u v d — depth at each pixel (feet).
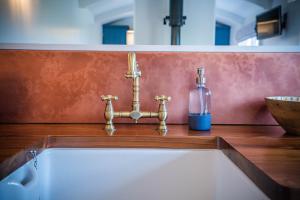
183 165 2.07
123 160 2.06
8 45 2.61
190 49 2.66
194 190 2.08
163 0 3.96
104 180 2.07
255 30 4.02
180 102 2.67
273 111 2.13
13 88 2.63
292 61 2.64
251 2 4.35
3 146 1.68
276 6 3.89
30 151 1.70
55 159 2.04
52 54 2.62
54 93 2.64
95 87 2.65
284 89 2.66
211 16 4.05
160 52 2.65
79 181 2.06
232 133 2.21
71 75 2.64
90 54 2.64
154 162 2.07
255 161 1.39
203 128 2.32
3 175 1.34
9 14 3.28
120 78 2.65
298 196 1.01
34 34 3.58
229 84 2.67
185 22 4.04
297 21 3.50
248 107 2.67
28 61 2.62
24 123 2.64
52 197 2.05
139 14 3.96
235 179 1.72
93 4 4.46
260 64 2.65
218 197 2.06
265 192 1.19
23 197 1.57
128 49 2.66
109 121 2.33
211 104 2.67
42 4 3.71
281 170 1.24
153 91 2.67
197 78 2.49
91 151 2.06
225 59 2.65
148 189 2.08
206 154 2.07
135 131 2.26
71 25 4.12
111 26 4.67
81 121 2.67
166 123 2.68
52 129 2.32
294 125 2.03
